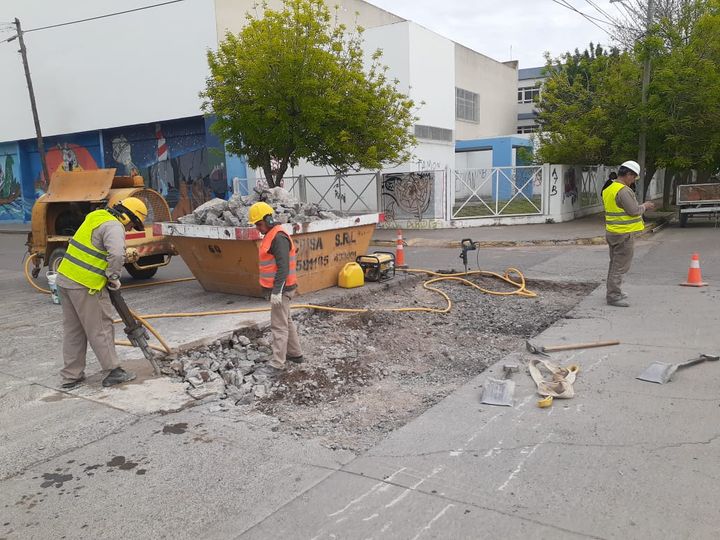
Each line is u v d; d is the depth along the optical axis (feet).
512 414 15.47
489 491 11.62
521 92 163.63
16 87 92.43
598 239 51.55
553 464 12.64
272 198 30.63
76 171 35.60
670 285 31.12
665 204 78.59
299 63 49.49
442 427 14.83
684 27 62.08
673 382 17.19
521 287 32.48
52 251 34.78
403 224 68.08
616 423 14.57
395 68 81.51
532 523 10.48
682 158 59.62
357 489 11.88
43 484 12.53
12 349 22.81
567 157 67.97
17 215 102.06
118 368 18.30
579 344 21.22
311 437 14.67
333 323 25.89
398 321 27.04
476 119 122.31
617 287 27.17
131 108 81.61
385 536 10.27
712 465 12.30
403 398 17.71
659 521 10.41
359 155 54.34
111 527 10.89
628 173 26.00
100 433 14.92
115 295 17.97
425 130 85.40
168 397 17.22
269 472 12.75
